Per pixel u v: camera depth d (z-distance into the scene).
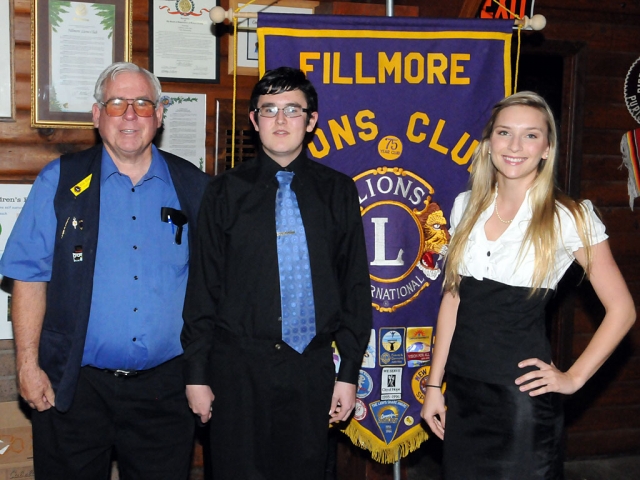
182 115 3.21
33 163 3.03
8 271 2.18
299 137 2.19
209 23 3.18
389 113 2.56
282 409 2.17
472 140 2.60
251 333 2.15
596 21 3.57
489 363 2.00
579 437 3.82
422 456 3.79
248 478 2.17
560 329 3.71
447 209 2.61
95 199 2.19
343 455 3.40
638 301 3.77
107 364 2.23
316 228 2.21
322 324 2.18
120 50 3.03
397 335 2.59
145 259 2.24
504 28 2.58
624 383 3.83
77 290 2.17
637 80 3.65
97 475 2.33
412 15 3.07
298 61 2.51
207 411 2.19
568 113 3.61
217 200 2.20
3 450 3.05
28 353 2.20
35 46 2.93
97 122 2.26
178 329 2.30
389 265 2.57
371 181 2.57
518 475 1.97
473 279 2.06
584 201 2.01
